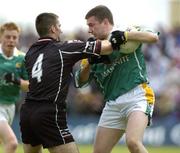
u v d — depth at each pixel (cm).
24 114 2614
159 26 6525
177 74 6319
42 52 2641
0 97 3195
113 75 2738
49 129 2564
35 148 2723
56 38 2706
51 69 2592
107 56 2681
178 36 6500
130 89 2703
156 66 6291
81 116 5688
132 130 2605
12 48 3216
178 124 5850
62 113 2589
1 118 3056
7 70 3225
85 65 2794
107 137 2770
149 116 2678
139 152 2577
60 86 2589
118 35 2606
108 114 2767
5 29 3192
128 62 2716
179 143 5822
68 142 2581
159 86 6250
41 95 2589
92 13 2725
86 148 5331
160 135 5812
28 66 2673
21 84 3159
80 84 2873
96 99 5688
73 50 2600
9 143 2950
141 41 2644
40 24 2683
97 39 2741
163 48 6369
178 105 6078
